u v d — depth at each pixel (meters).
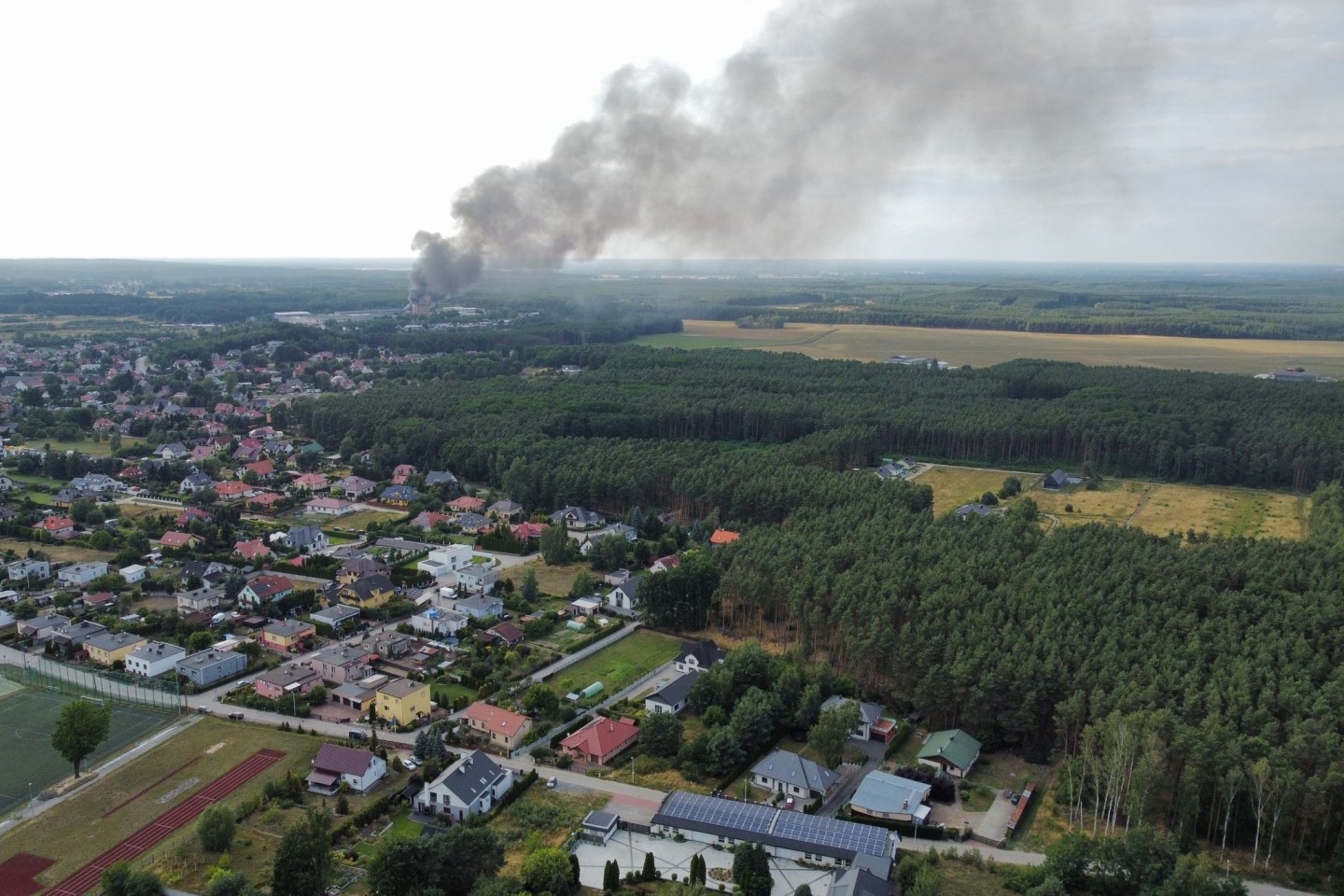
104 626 167.38
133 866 102.62
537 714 140.50
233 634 169.50
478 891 93.44
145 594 189.00
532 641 170.38
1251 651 138.12
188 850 105.00
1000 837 111.88
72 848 106.19
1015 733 133.00
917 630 147.00
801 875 103.62
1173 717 118.50
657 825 110.69
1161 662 134.12
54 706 141.12
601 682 153.00
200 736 132.75
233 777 121.88
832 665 157.75
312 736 133.50
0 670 152.62
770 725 132.88
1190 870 97.50
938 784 120.69
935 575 165.50
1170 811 114.56
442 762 125.00
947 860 107.19
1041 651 138.88
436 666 157.25
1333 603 151.25
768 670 146.12
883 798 116.38
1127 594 159.25
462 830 101.31
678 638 172.25
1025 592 158.88
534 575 191.62
